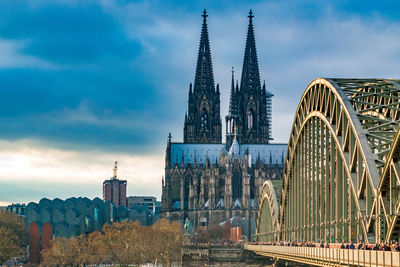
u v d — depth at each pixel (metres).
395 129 94.50
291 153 144.50
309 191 127.19
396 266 62.44
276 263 195.62
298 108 132.75
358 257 74.44
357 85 104.25
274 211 192.25
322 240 118.31
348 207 104.81
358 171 94.56
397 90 98.19
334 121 107.44
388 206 85.00
